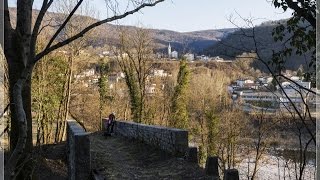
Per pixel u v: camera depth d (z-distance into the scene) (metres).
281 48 5.37
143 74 36.53
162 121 39.59
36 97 26.11
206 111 32.28
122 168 11.88
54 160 14.62
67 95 30.88
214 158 9.34
